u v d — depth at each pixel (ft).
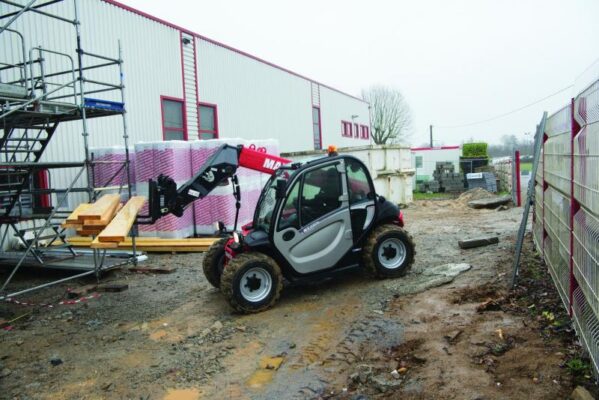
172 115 47.83
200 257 29.96
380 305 18.30
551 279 18.90
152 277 25.70
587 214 12.14
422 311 17.19
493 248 25.99
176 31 48.19
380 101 168.76
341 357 14.24
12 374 14.67
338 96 100.32
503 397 10.95
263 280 18.88
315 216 19.98
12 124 23.97
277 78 70.69
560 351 12.62
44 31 33.78
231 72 57.88
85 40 37.35
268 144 36.88
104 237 17.51
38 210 28.17
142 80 43.55
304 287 21.38
